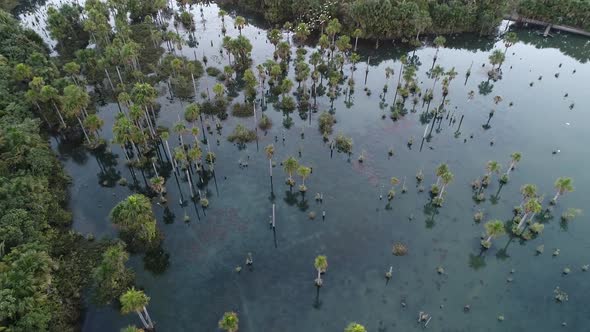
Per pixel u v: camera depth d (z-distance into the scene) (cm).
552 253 10600
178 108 15400
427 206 11806
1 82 14000
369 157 13362
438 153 13538
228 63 18050
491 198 12012
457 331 8956
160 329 9025
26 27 19175
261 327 9069
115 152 13725
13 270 8250
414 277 10031
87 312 9250
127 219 9581
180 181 12569
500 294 9688
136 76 16350
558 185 11069
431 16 19700
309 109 15538
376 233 11069
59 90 14288
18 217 9625
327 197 12056
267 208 11725
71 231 10806
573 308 9400
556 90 16525
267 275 10081
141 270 10181
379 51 19138
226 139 14075
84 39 19638
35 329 7862
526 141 14025
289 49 17300
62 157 13612
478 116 15112
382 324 9106
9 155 11431
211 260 10406
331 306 9456
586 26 19425
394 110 15400
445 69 17750
